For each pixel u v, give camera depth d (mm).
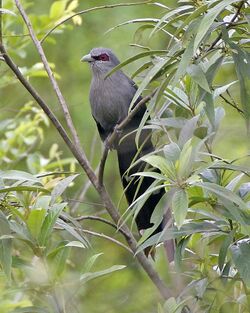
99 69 11023
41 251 6648
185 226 6543
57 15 11789
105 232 13773
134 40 7602
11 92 14641
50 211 6762
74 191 14195
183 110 7422
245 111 6375
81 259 10461
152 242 6379
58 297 6590
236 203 6082
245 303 6695
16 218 7191
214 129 7160
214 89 7488
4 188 6828
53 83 8516
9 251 6598
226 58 7133
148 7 16062
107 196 8164
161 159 6074
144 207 8656
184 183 5961
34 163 11516
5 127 12453
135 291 11672
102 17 16547
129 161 10023
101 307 11055
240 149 13766
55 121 8141
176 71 6172
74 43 16859
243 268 6227
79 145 8273
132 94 10992
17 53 11828
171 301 6621
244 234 6480
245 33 6707
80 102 15578
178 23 7297
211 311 6715
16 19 11594
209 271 6863
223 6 5797
